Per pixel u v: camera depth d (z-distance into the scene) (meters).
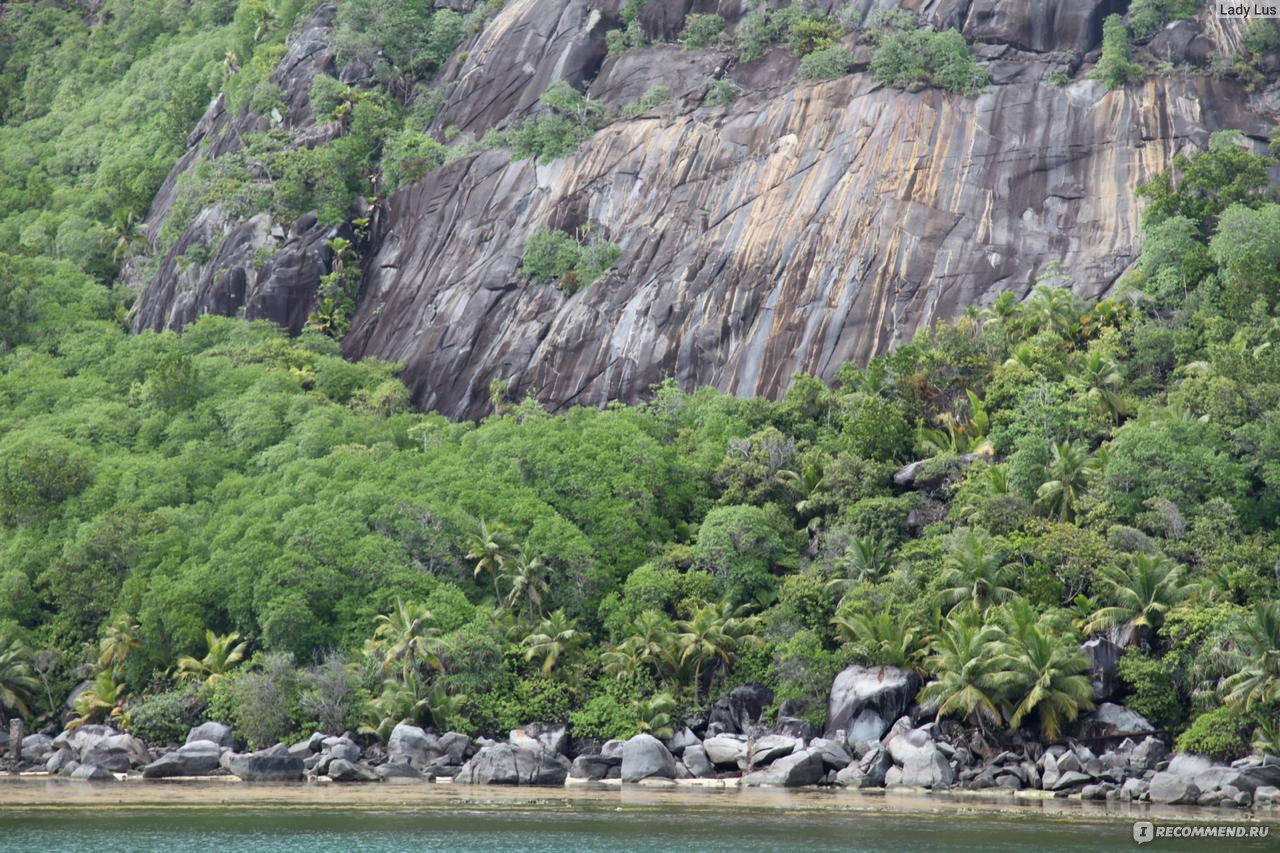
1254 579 105.81
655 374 168.38
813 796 97.00
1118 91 174.50
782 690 110.75
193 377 170.50
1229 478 115.19
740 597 123.44
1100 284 158.00
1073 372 137.62
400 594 122.75
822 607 116.50
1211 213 153.25
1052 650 100.19
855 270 166.25
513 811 88.81
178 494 149.62
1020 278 161.62
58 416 167.38
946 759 101.25
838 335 162.75
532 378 174.25
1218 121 171.00
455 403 177.12
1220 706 96.75
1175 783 92.94
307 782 106.81
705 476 140.75
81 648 134.75
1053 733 99.69
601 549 129.75
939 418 140.00
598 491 134.25
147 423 164.25
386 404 174.25
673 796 97.25
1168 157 167.88
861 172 174.50
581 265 180.25
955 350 144.88
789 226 172.75
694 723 112.44
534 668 117.19
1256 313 136.50
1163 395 133.38
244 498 142.12
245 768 108.50
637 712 111.81
